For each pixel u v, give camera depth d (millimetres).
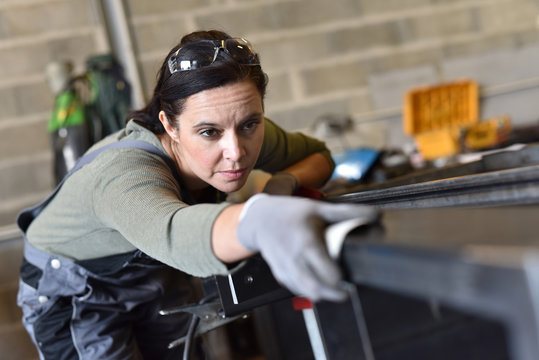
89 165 1016
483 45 4043
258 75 994
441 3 3979
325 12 3814
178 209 758
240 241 622
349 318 707
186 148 1008
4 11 3301
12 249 3148
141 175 885
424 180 1307
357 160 2541
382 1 3898
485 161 1324
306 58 3781
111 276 1225
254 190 2756
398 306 687
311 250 542
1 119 3291
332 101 3811
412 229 533
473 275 401
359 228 586
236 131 974
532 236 412
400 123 3816
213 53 948
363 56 3865
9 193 3281
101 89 2633
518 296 369
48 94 3357
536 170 656
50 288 1235
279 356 2402
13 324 3107
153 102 1083
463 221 527
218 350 2764
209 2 3625
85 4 3420
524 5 4094
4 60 3301
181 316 1465
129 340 1332
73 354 1264
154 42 3543
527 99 3863
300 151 1413
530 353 372
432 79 3873
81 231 1122
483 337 726
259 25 3709
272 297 819
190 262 686
